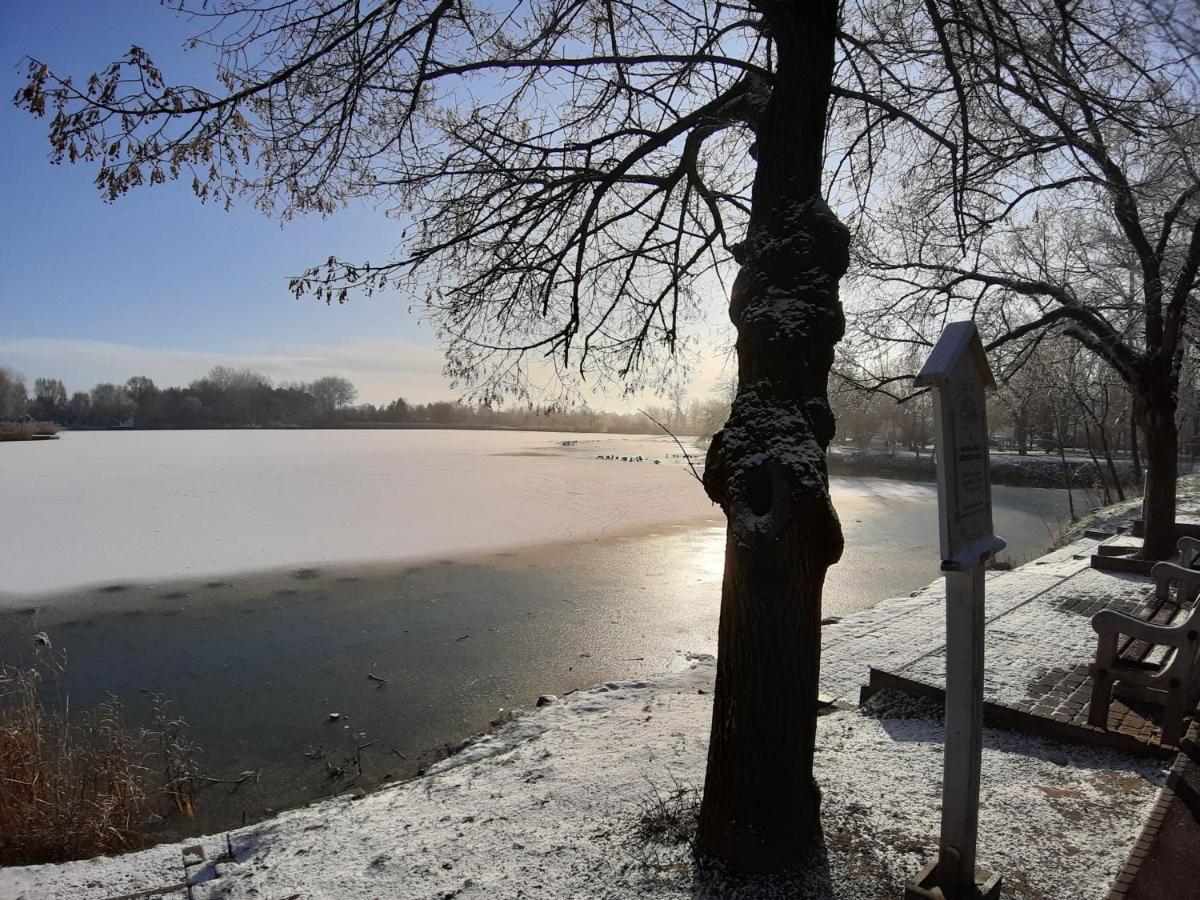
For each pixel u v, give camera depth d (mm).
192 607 14211
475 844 4230
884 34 6066
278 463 51656
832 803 4262
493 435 126875
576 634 12359
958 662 3062
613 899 3502
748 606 3588
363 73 4973
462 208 5988
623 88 5793
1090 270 11555
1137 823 3998
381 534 22359
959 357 2930
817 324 3717
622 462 56219
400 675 10469
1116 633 4965
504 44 5660
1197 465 34719
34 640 9656
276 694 9797
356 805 5289
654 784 4793
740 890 3447
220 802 7082
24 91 4035
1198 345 11898
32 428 93562
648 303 6789
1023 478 42000
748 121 4430
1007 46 5348
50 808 5773
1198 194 8914
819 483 3543
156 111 4375
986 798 4328
